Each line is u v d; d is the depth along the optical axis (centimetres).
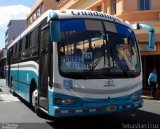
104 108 867
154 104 1568
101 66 889
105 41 919
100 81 877
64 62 866
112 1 2539
